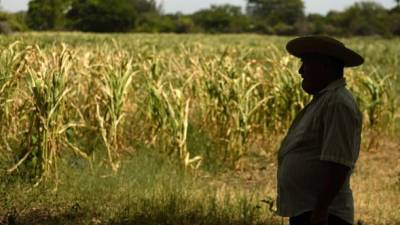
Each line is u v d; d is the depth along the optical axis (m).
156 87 9.98
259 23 102.25
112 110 8.90
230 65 10.84
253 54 15.42
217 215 6.84
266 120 10.69
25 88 9.17
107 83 8.95
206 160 9.65
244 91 9.83
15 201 7.05
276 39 60.78
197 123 10.90
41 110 7.73
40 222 6.43
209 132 10.31
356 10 96.94
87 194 7.46
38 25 83.00
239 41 53.47
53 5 82.75
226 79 9.84
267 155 10.56
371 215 7.34
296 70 11.36
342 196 3.86
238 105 9.52
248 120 10.20
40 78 7.80
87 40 39.56
